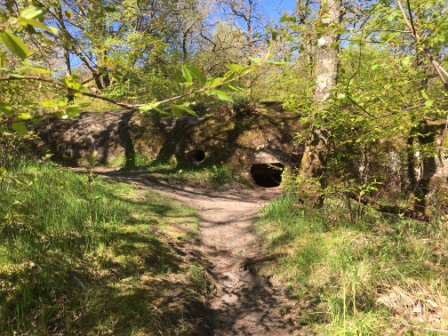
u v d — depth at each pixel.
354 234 4.84
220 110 12.73
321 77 5.61
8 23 0.82
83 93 1.16
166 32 12.32
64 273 3.55
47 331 2.91
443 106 4.53
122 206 5.97
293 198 6.65
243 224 6.58
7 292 3.08
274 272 4.50
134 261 4.21
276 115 12.45
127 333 3.05
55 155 12.80
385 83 3.84
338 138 5.65
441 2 3.11
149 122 13.07
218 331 3.64
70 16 1.46
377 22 3.00
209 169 11.55
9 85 2.25
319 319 3.55
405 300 3.28
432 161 8.81
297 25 2.97
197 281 4.27
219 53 20.62
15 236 3.88
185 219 6.34
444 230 4.36
